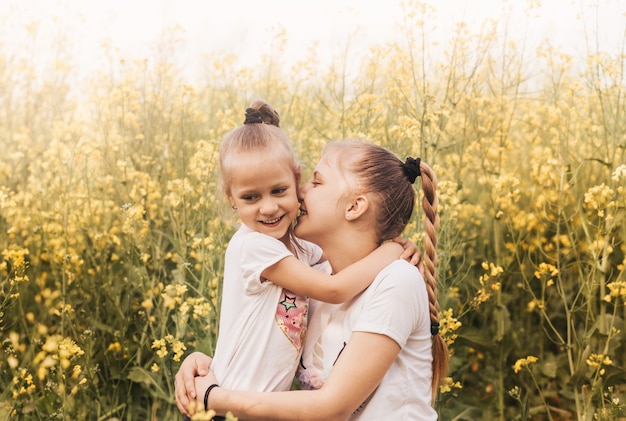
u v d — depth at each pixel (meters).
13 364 2.63
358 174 1.95
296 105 3.97
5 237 3.62
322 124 4.11
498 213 3.25
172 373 2.94
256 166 1.89
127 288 3.19
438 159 3.81
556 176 3.46
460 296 3.58
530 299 3.62
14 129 4.34
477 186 3.92
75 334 2.95
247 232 1.97
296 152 3.48
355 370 1.79
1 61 4.35
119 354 3.20
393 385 1.87
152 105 4.00
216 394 1.86
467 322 3.47
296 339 1.93
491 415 3.17
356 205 1.94
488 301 3.44
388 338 1.80
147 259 3.19
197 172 3.22
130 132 3.93
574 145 3.57
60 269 3.40
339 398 1.77
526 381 3.36
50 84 4.40
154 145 3.90
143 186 3.59
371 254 1.93
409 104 3.49
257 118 2.01
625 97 3.42
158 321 3.20
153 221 3.70
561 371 3.27
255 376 1.89
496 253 3.38
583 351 3.23
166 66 4.05
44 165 3.56
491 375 3.30
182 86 3.76
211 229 3.16
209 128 4.32
